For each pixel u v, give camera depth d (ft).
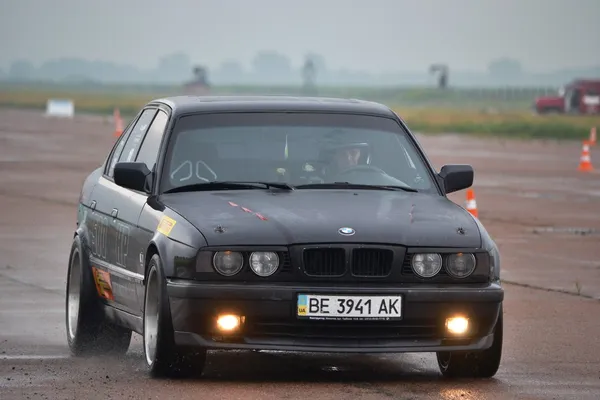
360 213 71.36
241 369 76.02
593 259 144.56
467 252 69.36
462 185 80.18
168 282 68.69
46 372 74.64
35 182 254.06
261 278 67.82
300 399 65.57
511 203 220.64
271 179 76.95
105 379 71.51
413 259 68.59
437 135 593.83
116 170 76.79
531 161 362.74
